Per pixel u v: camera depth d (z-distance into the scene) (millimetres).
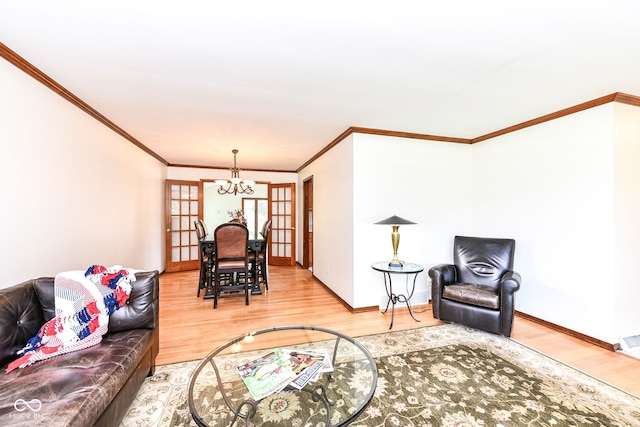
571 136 2705
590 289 2527
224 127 3314
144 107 2691
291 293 4129
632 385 1871
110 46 1720
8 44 1694
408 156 3566
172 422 1542
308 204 5984
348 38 1637
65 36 1616
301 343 2314
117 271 1910
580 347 2428
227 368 1896
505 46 1717
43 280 1784
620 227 2412
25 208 1936
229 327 2871
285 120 3082
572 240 2682
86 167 2678
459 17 1454
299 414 1429
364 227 3375
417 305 3615
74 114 2484
